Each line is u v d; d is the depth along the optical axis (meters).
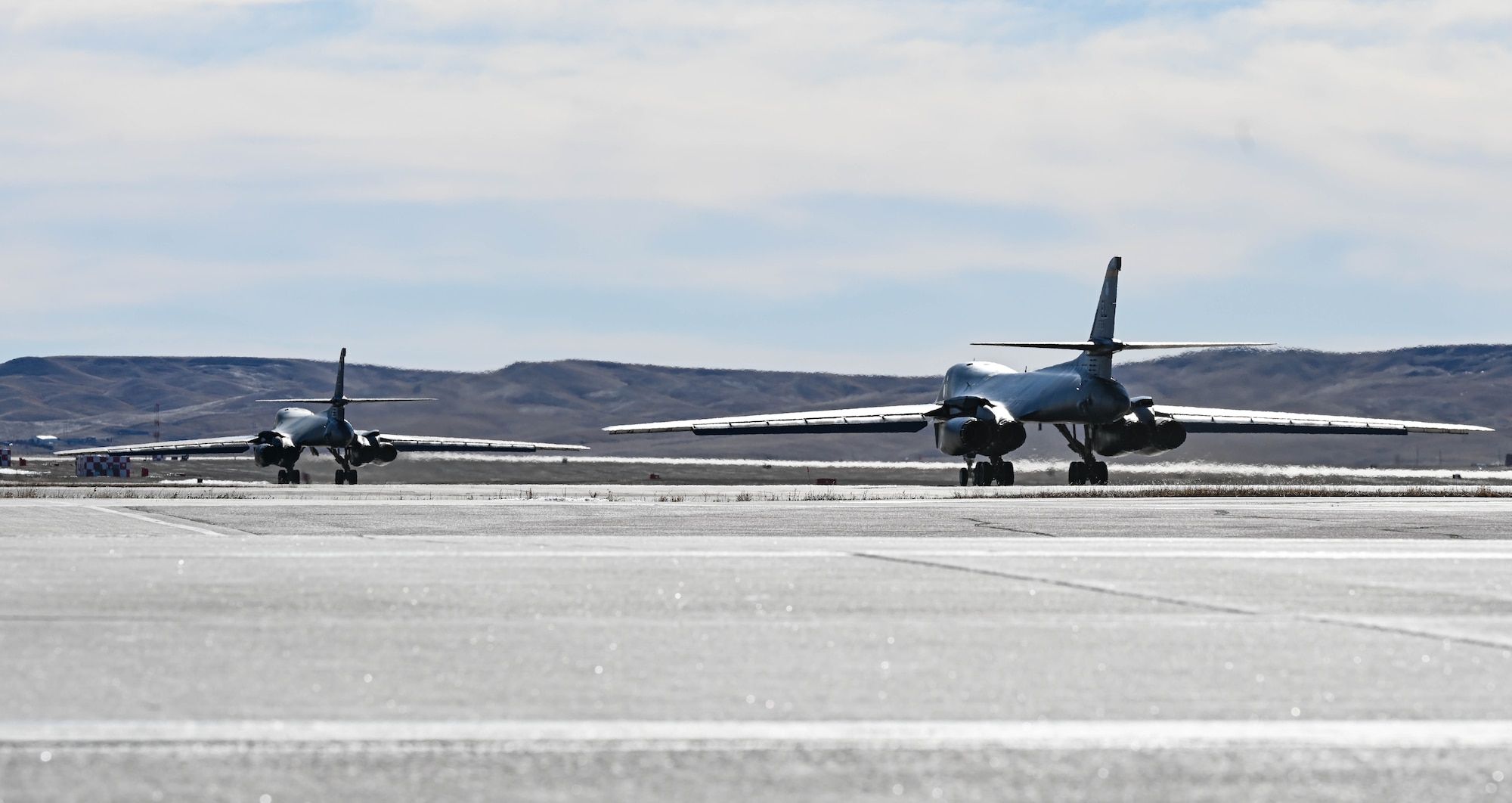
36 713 21.20
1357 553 52.56
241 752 18.86
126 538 59.22
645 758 18.69
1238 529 69.12
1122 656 27.34
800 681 24.50
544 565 45.94
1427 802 16.61
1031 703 22.56
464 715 21.44
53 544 54.22
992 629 31.06
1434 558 50.09
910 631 30.69
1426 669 25.89
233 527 70.50
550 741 19.67
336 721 20.89
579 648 28.17
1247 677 24.98
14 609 33.47
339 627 30.92
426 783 17.28
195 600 35.59
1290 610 34.59
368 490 153.50
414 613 33.38
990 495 130.38
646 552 51.72
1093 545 56.22
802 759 18.69
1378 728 20.72
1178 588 39.50
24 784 17.03
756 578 41.78
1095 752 19.20
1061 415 169.62
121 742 19.34
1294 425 186.25
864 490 154.38
